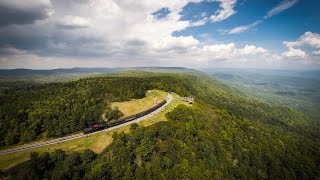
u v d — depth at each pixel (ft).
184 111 467.52
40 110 469.16
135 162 340.59
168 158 346.13
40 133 425.69
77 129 436.35
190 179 340.80
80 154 345.51
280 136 643.86
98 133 407.23
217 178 363.15
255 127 607.37
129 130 402.11
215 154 405.18
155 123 414.62
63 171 309.63
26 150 373.40
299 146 634.02
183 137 389.39
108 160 337.31
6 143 396.16
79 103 501.15
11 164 338.13
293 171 501.97
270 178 455.22
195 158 369.09
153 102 556.10
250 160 456.86
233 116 601.62
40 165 314.55
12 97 564.30
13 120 432.66
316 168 558.56
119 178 316.19
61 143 389.60
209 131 447.01
